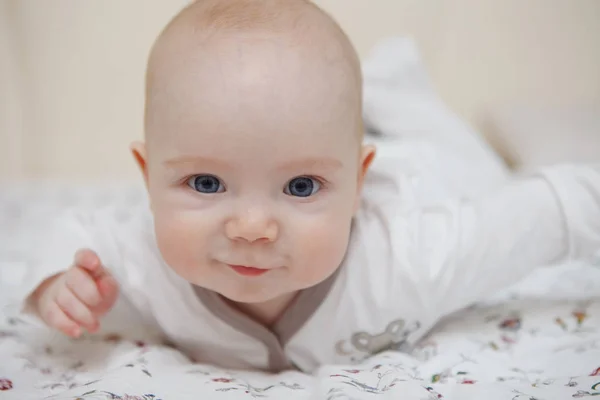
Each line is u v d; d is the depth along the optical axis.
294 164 0.62
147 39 1.79
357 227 0.80
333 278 0.76
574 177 0.82
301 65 0.63
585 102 1.91
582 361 0.72
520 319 0.84
